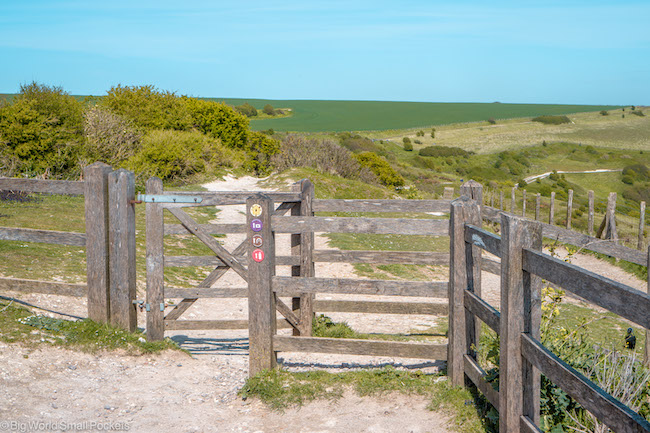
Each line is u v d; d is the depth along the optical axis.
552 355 3.34
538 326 3.73
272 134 95.25
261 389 5.29
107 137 28.45
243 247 6.77
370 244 15.92
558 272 3.20
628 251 8.68
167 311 8.61
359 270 12.73
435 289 5.50
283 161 36.19
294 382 5.46
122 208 6.39
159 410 4.98
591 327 8.98
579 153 114.50
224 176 32.84
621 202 71.38
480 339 5.41
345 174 36.38
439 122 177.25
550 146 121.44
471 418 4.62
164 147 30.08
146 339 6.61
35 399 4.92
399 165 85.19
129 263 6.51
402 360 6.46
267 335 5.55
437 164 100.62
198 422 4.78
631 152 114.81
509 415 3.76
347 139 103.69
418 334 7.83
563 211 35.03
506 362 3.76
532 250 3.59
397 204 7.29
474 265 5.26
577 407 4.35
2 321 6.26
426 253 7.13
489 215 8.66
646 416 4.22
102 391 5.28
